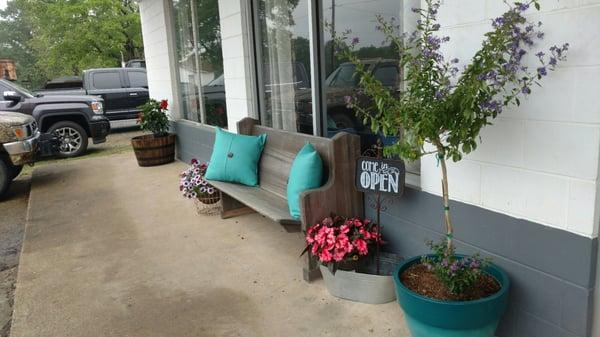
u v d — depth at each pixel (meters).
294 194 3.12
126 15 19.98
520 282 2.20
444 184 2.15
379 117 2.23
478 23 2.19
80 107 8.79
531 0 1.84
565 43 1.87
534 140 2.04
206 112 6.18
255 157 3.97
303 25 3.90
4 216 5.46
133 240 4.07
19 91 8.52
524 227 2.14
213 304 2.90
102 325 2.76
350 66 3.40
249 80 4.65
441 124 1.96
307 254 3.05
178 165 7.12
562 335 2.06
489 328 2.05
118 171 7.05
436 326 2.05
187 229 4.24
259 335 2.55
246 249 3.70
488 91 1.88
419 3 2.80
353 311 2.70
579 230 1.93
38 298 3.13
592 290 1.95
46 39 20.95
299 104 4.14
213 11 5.43
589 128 1.84
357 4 3.24
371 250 2.80
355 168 2.99
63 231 4.45
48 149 7.38
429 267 2.27
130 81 11.80
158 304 2.96
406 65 2.30
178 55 7.00
